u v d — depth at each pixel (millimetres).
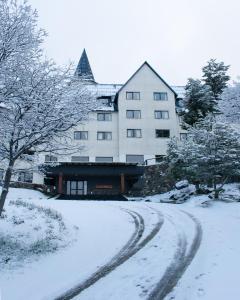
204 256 9375
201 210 18203
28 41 10242
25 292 7500
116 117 42219
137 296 6957
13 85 10133
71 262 9797
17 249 10602
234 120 26406
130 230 14047
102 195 32938
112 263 9484
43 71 10797
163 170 33500
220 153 20391
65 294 7297
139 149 40906
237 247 9953
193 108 34406
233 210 17234
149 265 9016
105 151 40750
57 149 11867
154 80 43844
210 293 6750
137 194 34344
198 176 21281
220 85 36156
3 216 13578
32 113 10469
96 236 13242
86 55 61469
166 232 12992
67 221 15414
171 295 6852
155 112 42562
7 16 9922
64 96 11023
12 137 10703
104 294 7184
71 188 37062
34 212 15336
